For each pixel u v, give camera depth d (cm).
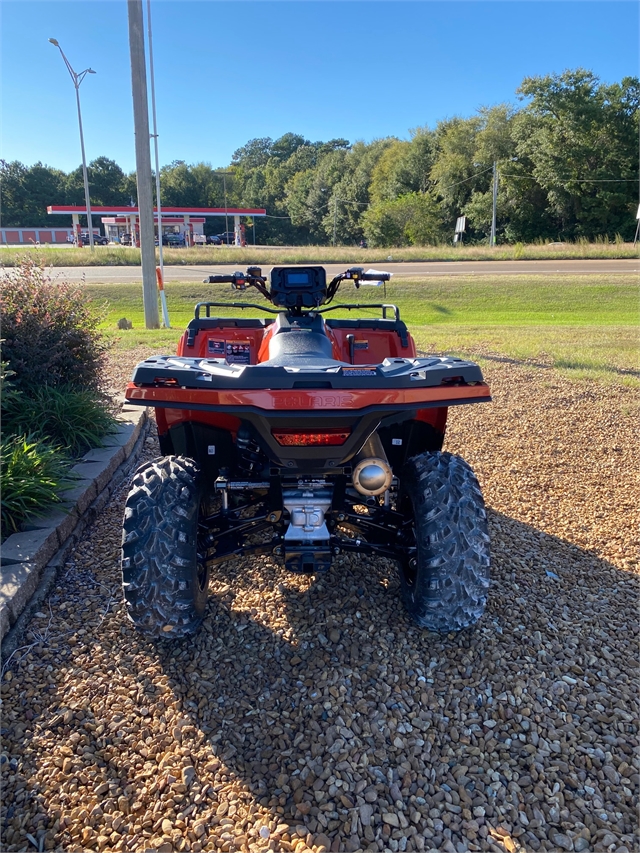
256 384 241
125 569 261
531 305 1714
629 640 296
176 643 290
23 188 9112
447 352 991
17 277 545
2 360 486
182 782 218
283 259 2972
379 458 270
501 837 199
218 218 9450
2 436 438
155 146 1284
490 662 278
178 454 327
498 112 5934
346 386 242
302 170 11056
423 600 272
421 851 195
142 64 1207
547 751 232
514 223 5784
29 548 332
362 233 8050
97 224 9494
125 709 251
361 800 211
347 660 279
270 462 275
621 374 852
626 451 559
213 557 292
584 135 5091
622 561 369
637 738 238
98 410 516
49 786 216
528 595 331
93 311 614
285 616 311
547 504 449
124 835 200
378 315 1479
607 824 204
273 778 221
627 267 2505
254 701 256
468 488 273
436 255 3120
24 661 276
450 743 236
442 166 6300
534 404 707
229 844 196
